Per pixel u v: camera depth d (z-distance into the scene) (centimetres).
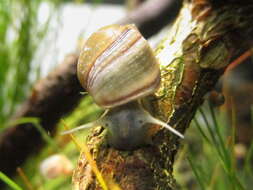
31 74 20
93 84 10
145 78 9
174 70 10
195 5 11
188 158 11
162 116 9
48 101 17
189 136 19
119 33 10
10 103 20
